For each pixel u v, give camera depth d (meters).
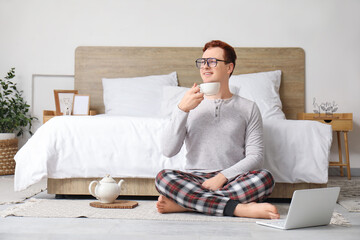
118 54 4.39
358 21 4.35
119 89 4.15
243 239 1.71
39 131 2.69
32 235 1.75
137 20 4.39
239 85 4.04
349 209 2.41
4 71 4.42
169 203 2.19
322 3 4.36
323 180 2.63
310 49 4.37
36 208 2.30
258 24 4.36
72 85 4.48
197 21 4.38
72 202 2.51
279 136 2.68
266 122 2.73
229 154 2.30
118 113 4.03
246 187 2.13
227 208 2.09
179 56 4.38
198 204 2.11
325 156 2.66
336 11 4.36
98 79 4.40
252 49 4.36
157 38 4.39
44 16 4.40
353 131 4.34
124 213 2.18
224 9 4.38
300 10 4.37
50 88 4.46
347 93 4.36
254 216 2.06
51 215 2.12
